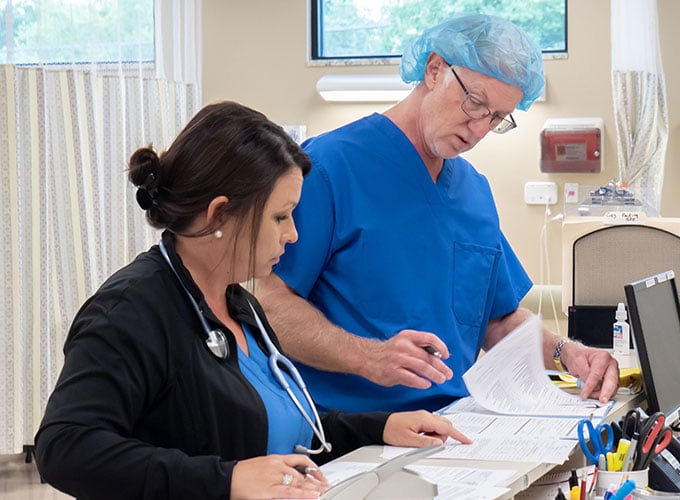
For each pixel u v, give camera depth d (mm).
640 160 4426
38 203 4430
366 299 2201
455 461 1679
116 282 1440
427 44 2219
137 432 1438
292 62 4883
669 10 4457
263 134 1479
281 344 2086
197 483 1312
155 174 1483
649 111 4391
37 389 4465
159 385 1429
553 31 4703
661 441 1786
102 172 4562
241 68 4926
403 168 2246
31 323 4453
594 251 3119
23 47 4410
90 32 4500
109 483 1304
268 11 4898
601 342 3064
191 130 1479
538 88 2260
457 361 2281
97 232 4547
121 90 4570
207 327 1489
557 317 4582
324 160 2207
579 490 1620
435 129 2180
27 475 4535
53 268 4492
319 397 2174
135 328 1396
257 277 1545
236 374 1515
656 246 3072
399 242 2221
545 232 4633
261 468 1340
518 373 2209
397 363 1947
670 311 2398
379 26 4922
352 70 4840
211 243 1505
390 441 1803
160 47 4703
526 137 4637
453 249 2303
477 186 2432
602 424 1816
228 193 1450
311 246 2154
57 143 4477
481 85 2123
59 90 4465
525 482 1588
